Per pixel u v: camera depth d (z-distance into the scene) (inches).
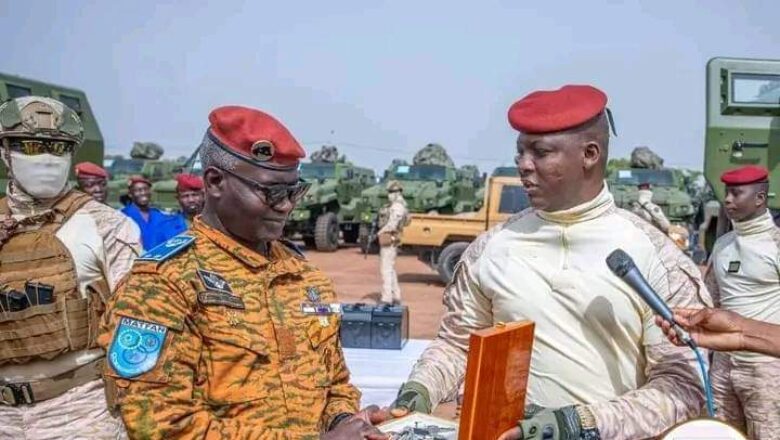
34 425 100.8
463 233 493.0
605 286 77.0
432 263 510.0
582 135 77.1
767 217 165.0
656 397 74.3
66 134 102.4
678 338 72.3
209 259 71.1
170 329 65.4
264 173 70.7
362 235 762.8
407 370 209.5
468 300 88.2
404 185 783.1
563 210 79.8
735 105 234.1
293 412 70.1
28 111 99.3
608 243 78.8
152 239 248.8
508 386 67.3
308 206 730.8
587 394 78.7
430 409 82.8
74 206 105.7
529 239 82.7
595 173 79.0
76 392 102.3
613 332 78.0
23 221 101.5
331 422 75.2
